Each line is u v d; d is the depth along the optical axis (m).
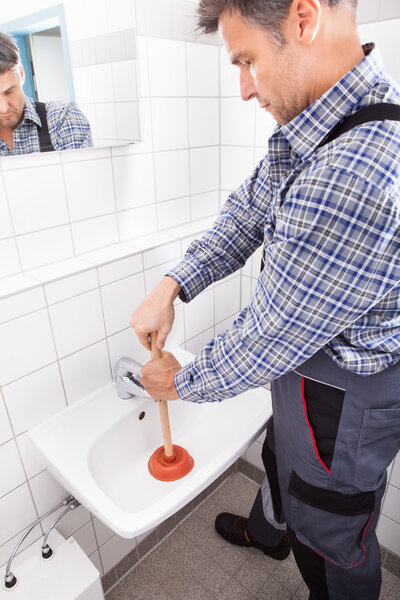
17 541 1.08
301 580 1.39
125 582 1.40
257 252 1.43
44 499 1.11
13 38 0.80
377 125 0.54
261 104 0.65
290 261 0.58
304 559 0.96
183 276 0.95
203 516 1.63
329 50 0.55
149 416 1.15
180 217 1.35
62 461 0.94
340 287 0.57
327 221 0.55
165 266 1.22
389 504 1.35
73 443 0.99
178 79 1.19
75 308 1.02
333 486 0.83
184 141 1.27
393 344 0.69
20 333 0.93
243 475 1.81
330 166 0.54
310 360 0.76
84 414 1.08
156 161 1.21
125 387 1.08
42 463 1.05
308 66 0.56
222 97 1.34
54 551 1.08
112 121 1.05
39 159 0.94
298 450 0.84
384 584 1.39
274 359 0.66
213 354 0.73
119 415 1.07
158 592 1.37
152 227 1.27
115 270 1.08
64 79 0.91
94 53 0.95
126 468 1.12
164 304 0.92
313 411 0.79
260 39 0.54
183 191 1.33
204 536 1.55
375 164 0.53
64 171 1.00
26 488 1.06
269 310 0.62
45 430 1.03
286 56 0.55
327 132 0.59
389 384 0.74
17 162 0.90
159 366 0.89
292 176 0.65
